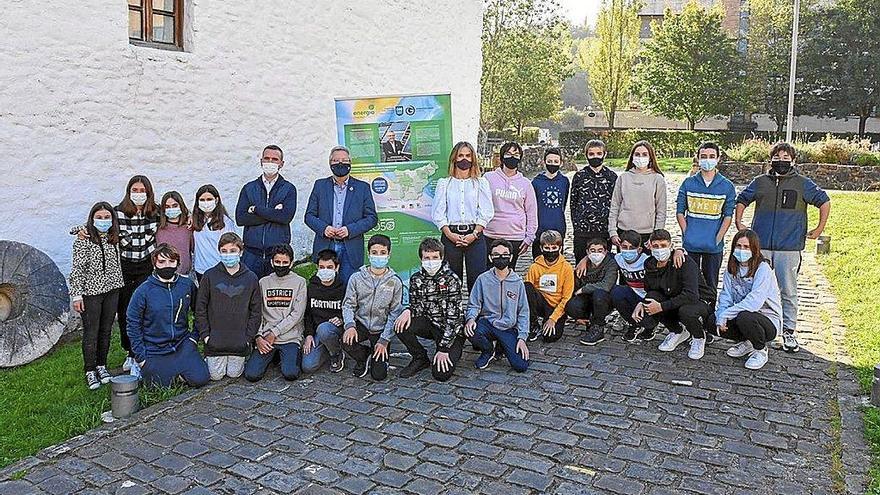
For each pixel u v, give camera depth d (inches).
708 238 256.5
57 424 189.9
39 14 257.3
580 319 258.8
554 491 155.5
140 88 293.9
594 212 284.5
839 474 160.7
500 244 231.0
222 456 173.6
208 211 248.5
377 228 285.7
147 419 193.9
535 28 1238.9
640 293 255.4
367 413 197.9
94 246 218.1
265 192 265.0
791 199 245.4
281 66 359.3
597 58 1547.7
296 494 156.3
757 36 1489.9
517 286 232.4
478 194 261.0
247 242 266.5
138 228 234.4
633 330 258.5
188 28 315.0
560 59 1343.5
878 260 371.6
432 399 206.8
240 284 221.6
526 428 186.5
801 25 1456.7
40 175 262.8
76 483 161.6
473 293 233.6
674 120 1571.1
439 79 479.2
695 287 241.3
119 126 287.6
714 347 251.0
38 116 260.4
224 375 222.8
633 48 1528.1
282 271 231.0
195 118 318.7
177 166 312.8
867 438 177.2
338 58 394.3
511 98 1246.9
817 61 1434.5
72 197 273.4
